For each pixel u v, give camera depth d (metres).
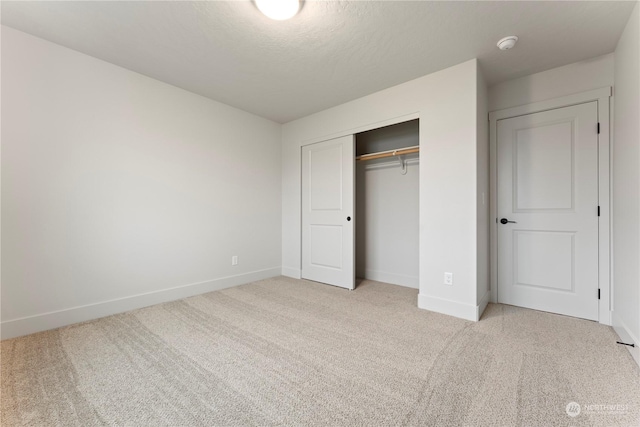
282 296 2.90
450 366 1.57
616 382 1.40
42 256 2.03
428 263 2.49
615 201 2.05
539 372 1.49
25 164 1.96
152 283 2.61
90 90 2.24
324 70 2.43
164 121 2.68
